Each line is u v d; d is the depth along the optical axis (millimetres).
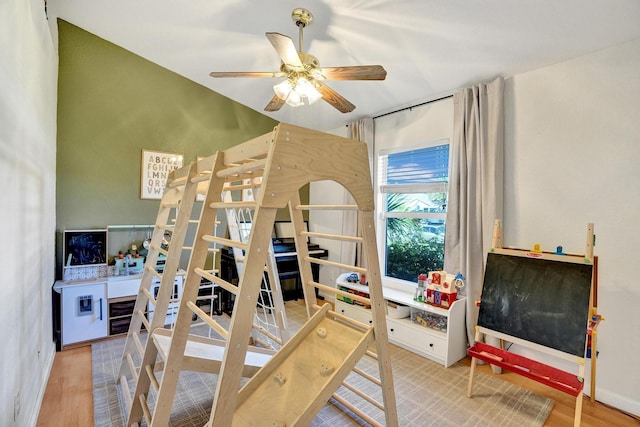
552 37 2205
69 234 3098
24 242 1741
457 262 3014
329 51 2928
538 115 2545
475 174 2871
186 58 3545
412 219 3656
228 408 1080
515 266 2301
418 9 2234
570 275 2035
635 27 1994
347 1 2309
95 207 3391
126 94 3537
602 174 2232
